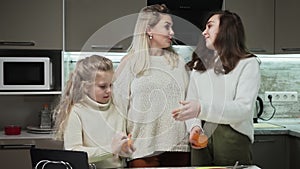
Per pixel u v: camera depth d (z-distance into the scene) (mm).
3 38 3250
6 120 3662
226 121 1788
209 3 3283
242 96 1903
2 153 3123
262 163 3303
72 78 1581
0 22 3244
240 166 1897
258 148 3301
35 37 3277
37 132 3312
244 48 2053
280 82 3910
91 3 3324
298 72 3889
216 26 2035
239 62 1975
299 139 3146
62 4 3279
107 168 1641
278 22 3492
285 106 3906
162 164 1691
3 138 3119
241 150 2051
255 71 1976
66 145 1541
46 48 3289
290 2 3471
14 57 3314
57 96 3592
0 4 3238
